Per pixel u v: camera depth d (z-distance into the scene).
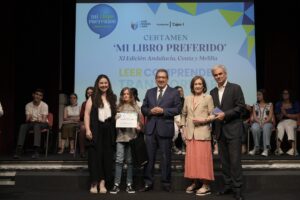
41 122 6.49
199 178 4.84
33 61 8.03
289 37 7.89
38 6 8.02
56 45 8.08
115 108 5.14
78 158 5.99
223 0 7.57
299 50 7.89
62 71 8.30
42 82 8.05
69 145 7.55
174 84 7.54
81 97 7.50
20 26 7.95
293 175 5.46
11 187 5.51
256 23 8.13
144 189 5.17
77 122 6.86
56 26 8.08
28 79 8.02
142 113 5.20
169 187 5.14
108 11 7.59
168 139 5.09
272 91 7.92
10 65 7.46
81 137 6.32
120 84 7.54
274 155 6.52
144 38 7.57
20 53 7.98
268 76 7.94
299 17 7.83
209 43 7.54
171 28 7.56
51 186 5.47
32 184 5.49
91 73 7.54
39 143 6.33
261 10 8.07
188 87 7.54
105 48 7.56
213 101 4.94
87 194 4.99
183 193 5.07
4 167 5.84
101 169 5.07
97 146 5.06
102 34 7.57
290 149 6.77
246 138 6.97
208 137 4.89
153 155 5.11
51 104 8.03
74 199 4.66
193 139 4.93
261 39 8.15
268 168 5.84
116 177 5.12
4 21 7.39
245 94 7.49
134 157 4.98
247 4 7.56
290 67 7.88
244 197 4.84
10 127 7.45
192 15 7.57
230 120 4.71
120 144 5.11
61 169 5.85
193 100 5.03
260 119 6.72
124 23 7.59
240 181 4.63
